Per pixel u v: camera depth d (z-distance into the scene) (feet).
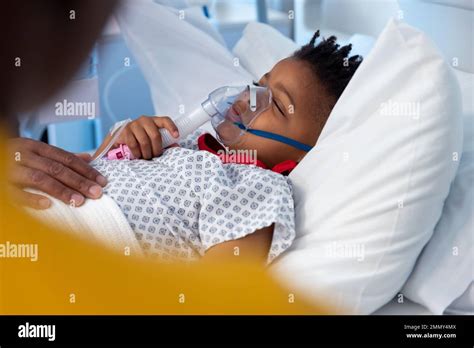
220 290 2.70
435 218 2.78
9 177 2.89
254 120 3.67
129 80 6.89
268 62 5.45
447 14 4.73
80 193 2.98
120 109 6.98
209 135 3.77
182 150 3.33
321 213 2.91
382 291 2.73
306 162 3.23
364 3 5.85
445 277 2.80
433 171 2.70
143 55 5.69
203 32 5.89
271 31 5.75
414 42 2.90
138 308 2.60
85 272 2.57
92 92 4.60
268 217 2.85
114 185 3.08
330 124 3.21
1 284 2.52
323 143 3.19
